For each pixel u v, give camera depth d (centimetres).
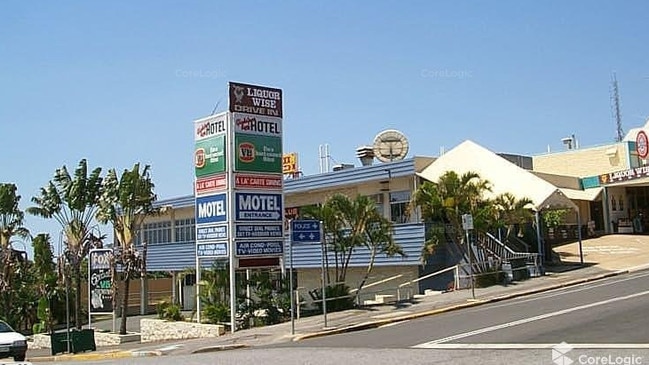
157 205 4438
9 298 4256
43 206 3494
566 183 4512
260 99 2447
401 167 3197
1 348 2292
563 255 3559
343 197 2583
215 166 2412
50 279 4266
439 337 1599
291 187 3631
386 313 2245
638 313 1686
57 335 2592
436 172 3172
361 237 2570
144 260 3200
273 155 2462
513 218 2870
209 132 2444
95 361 2016
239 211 2362
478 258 2853
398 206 3312
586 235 4441
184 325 2516
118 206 3212
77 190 3497
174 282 4316
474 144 3397
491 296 2417
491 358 1239
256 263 2392
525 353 1268
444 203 2755
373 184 3409
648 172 4253
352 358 1364
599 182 4544
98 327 3741
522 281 2773
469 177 2808
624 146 4706
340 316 2281
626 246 3772
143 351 2075
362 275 3278
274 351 1641
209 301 2500
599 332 1454
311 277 3491
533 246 3303
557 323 1644
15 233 4284
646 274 2725
